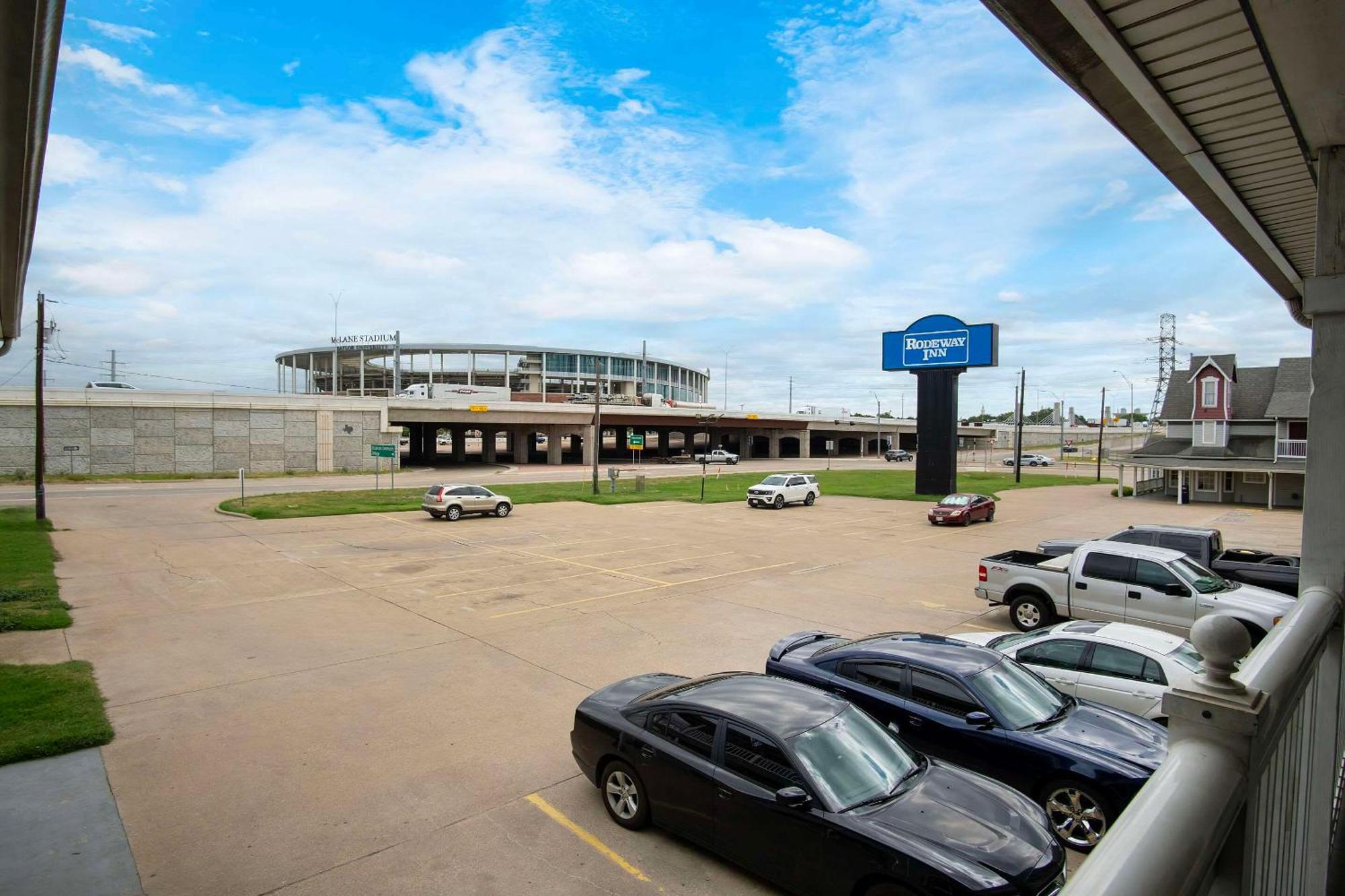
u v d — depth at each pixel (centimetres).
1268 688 179
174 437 5319
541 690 1093
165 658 1238
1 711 960
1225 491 4409
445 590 1800
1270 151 382
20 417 4847
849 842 544
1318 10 240
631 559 2278
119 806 746
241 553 2319
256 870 638
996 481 6159
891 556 2380
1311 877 265
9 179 537
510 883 623
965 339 4350
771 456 10869
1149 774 641
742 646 1325
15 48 338
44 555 2155
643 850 674
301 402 5828
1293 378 4303
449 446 13662
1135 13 266
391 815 734
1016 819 566
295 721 971
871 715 714
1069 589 1366
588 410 7981
